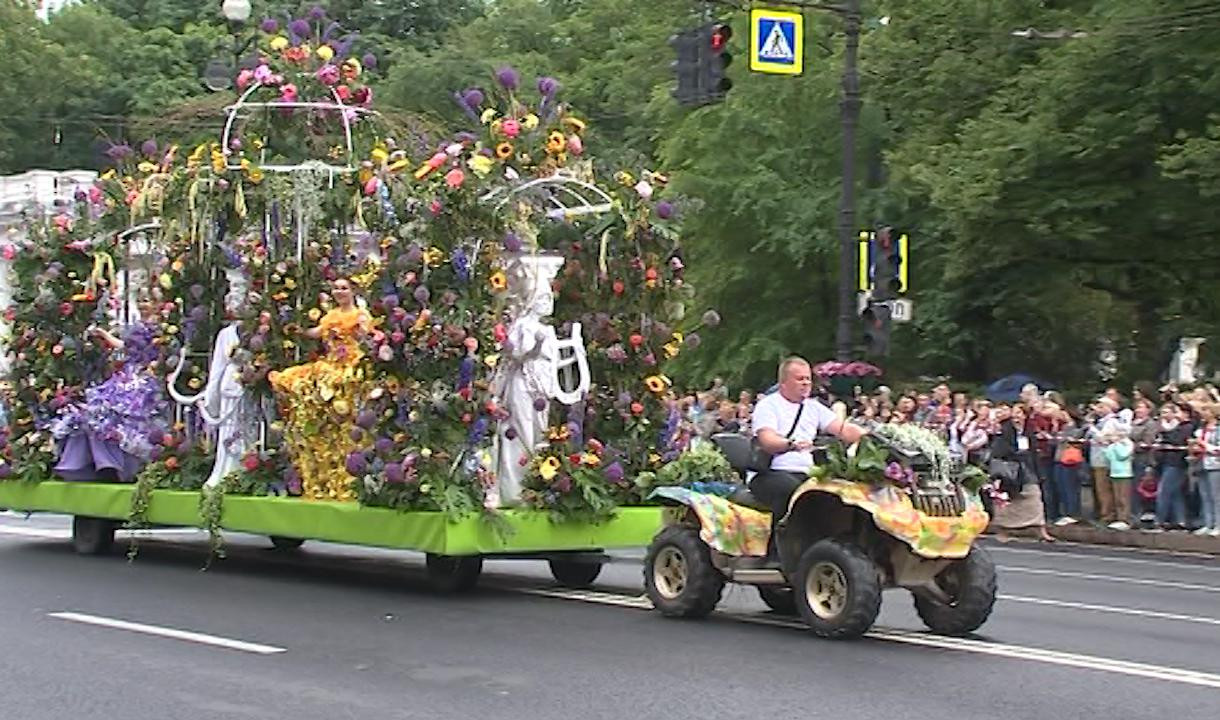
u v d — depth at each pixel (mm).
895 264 22547
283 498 13984
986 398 29125
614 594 13266
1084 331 34281
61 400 16688
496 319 13039
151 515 15383
